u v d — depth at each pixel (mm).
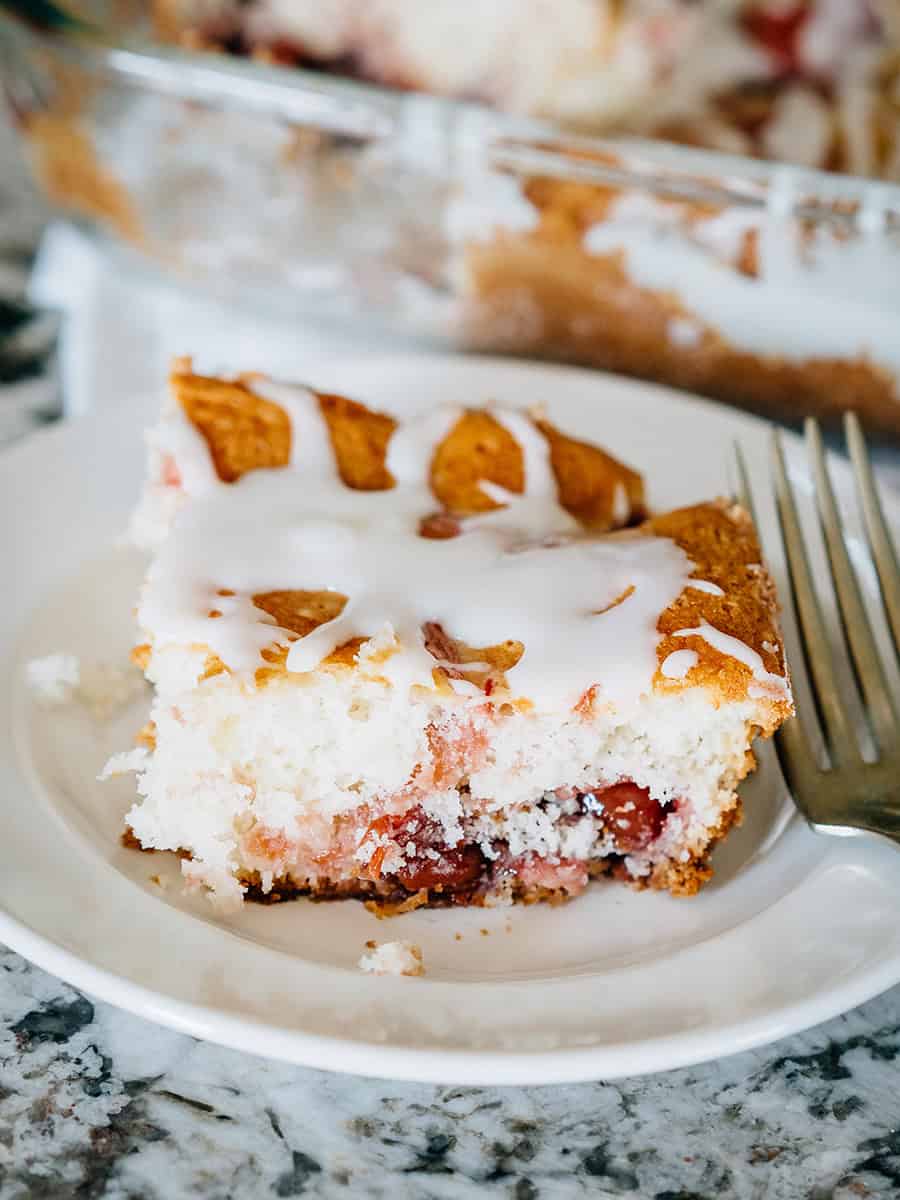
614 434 352
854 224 373
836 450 417
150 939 229
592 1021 222
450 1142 222
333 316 435
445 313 423
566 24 409
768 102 417
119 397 401
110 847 259
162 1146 217
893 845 251
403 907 261
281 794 259
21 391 398
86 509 325
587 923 260
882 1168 221
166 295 444
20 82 412
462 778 262
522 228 396
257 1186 213
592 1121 226
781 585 315
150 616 253
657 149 378
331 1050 209
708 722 260
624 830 267
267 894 260
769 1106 230
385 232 408
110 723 288
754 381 411
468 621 261
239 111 394
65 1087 224
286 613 258
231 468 290
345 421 303
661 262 394
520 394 359
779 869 262
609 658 255
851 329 391
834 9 404
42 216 474
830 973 229
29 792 260
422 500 292
